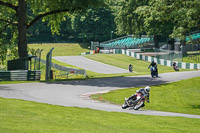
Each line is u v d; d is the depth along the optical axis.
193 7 48.91
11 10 84.88
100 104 37.03
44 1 72.12
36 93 42.78
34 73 64.12
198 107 40.59
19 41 74.25
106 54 155.00
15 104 29.61
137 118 27.05
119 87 53.47
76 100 38.56
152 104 40.75
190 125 25.66
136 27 162.88
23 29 74.06
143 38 183.12
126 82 60.72
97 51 180.50
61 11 73.25
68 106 31.84
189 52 158.25
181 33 50.16
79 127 20.81
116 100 41.56
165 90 52.12
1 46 85.75
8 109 26.23
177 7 50.72
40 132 18.42
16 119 21.88
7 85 51.53
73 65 119.25
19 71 63.12
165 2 51.69
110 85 56.06
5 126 19.31
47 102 34.50
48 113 25.80
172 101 43.84
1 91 43.03
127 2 163.38
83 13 70.00
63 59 136.38
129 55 150.75
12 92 42.50
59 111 27.31
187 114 35.38
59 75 87.31
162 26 148.88
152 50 166.38
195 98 46.50
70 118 24.23
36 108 28.02
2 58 88.06
